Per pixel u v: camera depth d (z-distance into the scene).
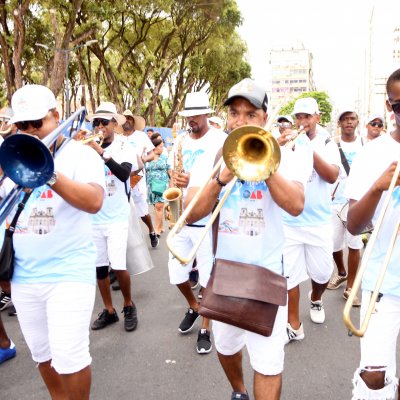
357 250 4.56
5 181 2.49
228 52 31.81
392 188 1.80
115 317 4.19
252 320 2.02
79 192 2.20
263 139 1.81
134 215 4.29
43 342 2.48
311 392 2.99
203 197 2.13
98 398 2.97
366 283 2.13
